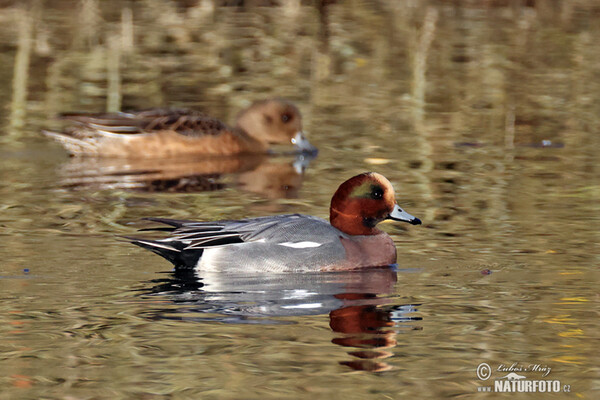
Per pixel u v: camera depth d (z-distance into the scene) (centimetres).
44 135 1892
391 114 2186
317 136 2011
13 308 952
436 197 1497
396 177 1644
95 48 2747
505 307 965
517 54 2823
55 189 1562
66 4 3222
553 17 3328
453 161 1769
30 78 2416
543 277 1076
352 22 3150
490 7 3422
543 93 2375
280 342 856
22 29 2898
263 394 743
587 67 2677
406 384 762
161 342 858
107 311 945
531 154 1822
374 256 1138
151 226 1317
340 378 776
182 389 752
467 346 851
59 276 1066
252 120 1978
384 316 935
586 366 804
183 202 1482
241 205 1462
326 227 1156
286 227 1141
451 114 2183
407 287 1044
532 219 1352
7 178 1644
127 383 763
